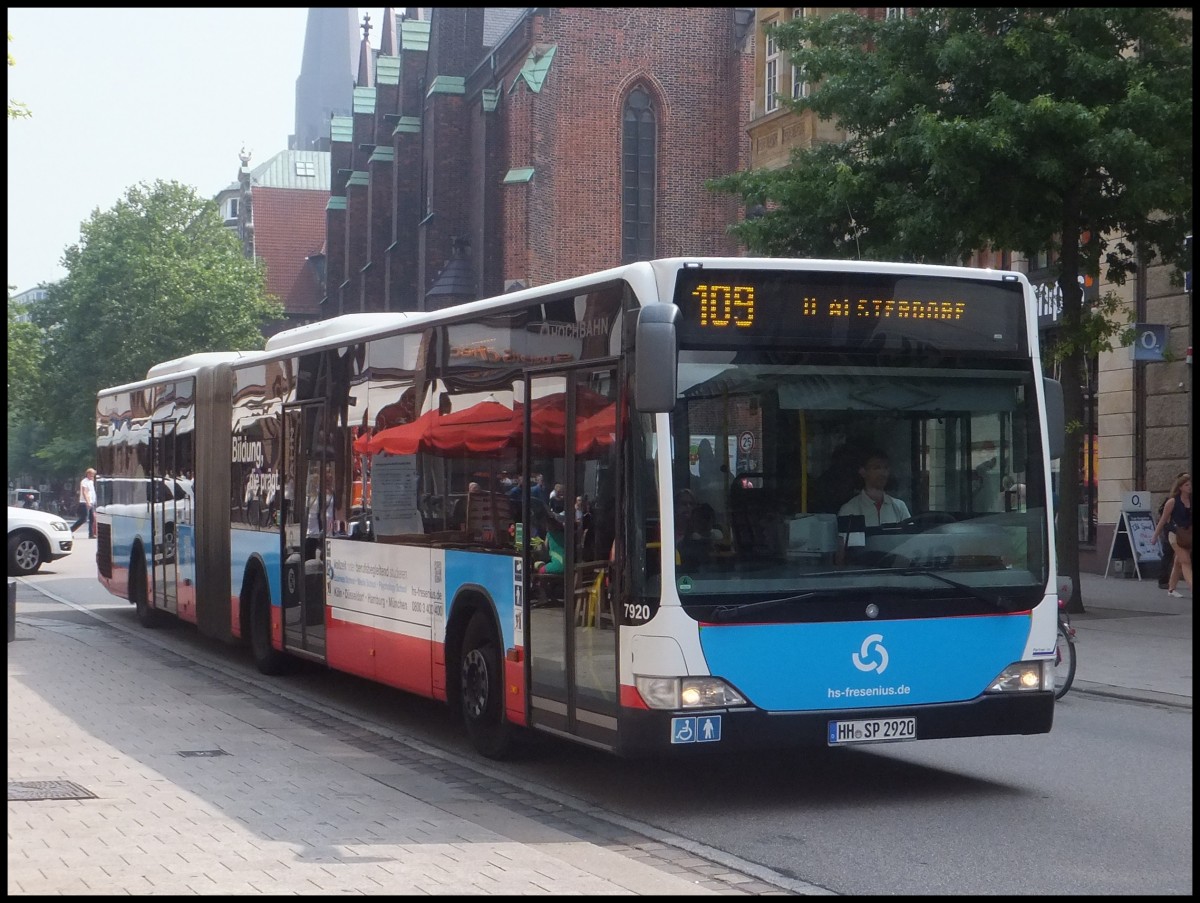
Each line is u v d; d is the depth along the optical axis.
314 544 13.77
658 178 50.16
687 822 8.32
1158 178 18.22
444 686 10.93
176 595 18.56
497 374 10.16
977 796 8.99
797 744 8.44
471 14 57.12
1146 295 25.56
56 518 32.75
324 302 79.38
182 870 6.86
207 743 10.95
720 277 8.50
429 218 56.81
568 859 7.28
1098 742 11.04
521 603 9.73
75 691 13.84
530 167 49.16
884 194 19.97
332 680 15.02
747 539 8.43
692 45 50.19
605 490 8.72
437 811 8.47
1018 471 9.05
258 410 15.48
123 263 77.00
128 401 21.23
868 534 8.66
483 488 10.32
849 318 8.73
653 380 7.90
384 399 12.18
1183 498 22.73
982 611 8.87
